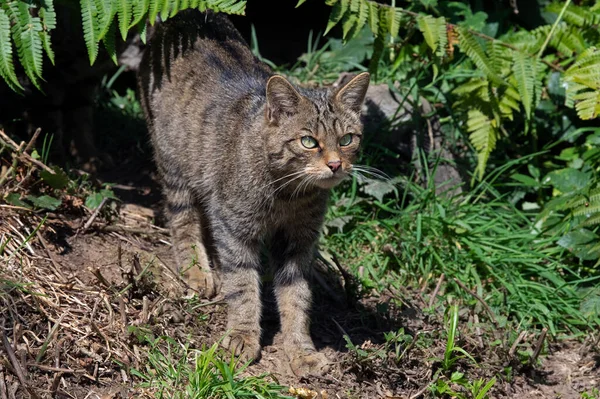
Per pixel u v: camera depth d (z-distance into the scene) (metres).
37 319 4.90
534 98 7.20
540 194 7.30
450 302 6.15
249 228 5.40
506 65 7.17
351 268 6.38
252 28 8.11
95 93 7.29
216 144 5.66
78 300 5.16
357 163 7.11
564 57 7.84
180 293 5.66
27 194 5.79
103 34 5.39
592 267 6.64
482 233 6.72
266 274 6.11
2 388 4.40
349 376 5.26
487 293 6.37
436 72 6.95
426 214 6.82
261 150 5.26
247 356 5.21
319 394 5.04
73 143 7.04
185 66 6.17
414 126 7.30
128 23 5.42
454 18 7.73
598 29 7.35
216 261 6.24
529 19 8.08
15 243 5.40
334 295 6.07
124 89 8.49
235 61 6.25
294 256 5.55
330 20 6.47
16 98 6.63
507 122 7.68
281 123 5.17
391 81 7.62
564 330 6.24
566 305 6.27
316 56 8.16
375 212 6.94
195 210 6.20
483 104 7.14
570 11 7.41
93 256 5.75
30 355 4.67
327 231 6.64
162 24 6.41
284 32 8.86
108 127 7.79
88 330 4.95
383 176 7.10
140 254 6.00
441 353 5.59
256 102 5.59
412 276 6.42
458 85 7.57
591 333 6.12
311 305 5.72
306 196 5.35
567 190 6.84
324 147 5.12
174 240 6.12
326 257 6.42
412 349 5.48
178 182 6.14
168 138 6.15
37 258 5.42
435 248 6.57
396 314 5.95
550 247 6.81
